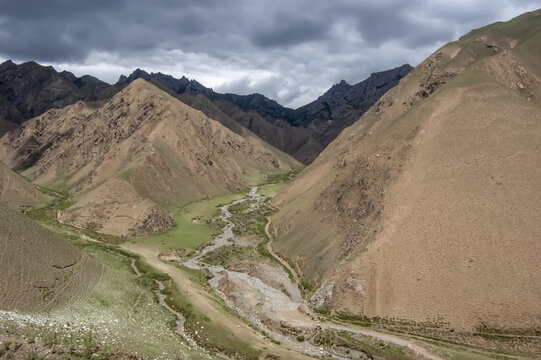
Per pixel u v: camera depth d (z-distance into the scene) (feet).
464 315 189.26
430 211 237.66
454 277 203.82
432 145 282.15
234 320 202.28
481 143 264.93
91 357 109.09
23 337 106.42
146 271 272.92
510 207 219.61
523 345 169.17
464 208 230.07
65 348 108.17
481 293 192.75
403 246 227.61
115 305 186.50
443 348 174.29
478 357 164.66
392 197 260.83
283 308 228.02
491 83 323.57
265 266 297.94
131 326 159.53
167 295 226.58
